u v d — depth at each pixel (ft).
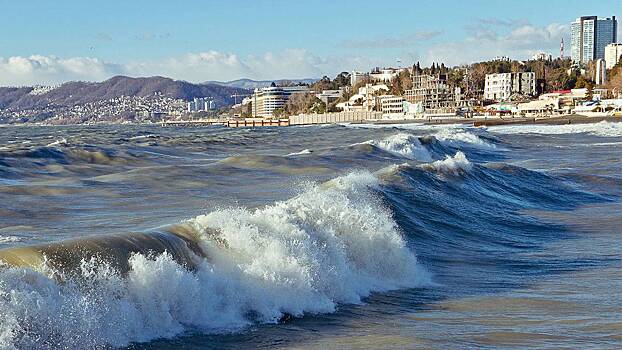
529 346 32.65
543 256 58.90
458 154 109.50
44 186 91.30
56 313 28.76
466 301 42.93
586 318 38.04
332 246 45.16
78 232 57.57
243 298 37.17
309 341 33.17
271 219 45.01
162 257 34.50
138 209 73.87
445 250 60.49
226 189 94.79
